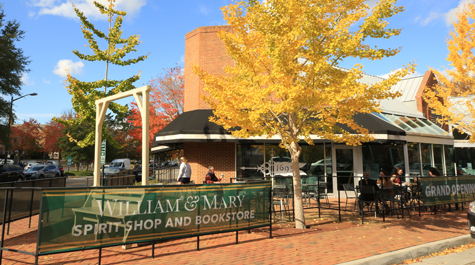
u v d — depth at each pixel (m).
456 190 11.71
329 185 15.89
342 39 8.02
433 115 23.59
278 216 10.83
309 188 14.03
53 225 5.11
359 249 6.57
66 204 5.25
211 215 6.82
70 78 14.49
